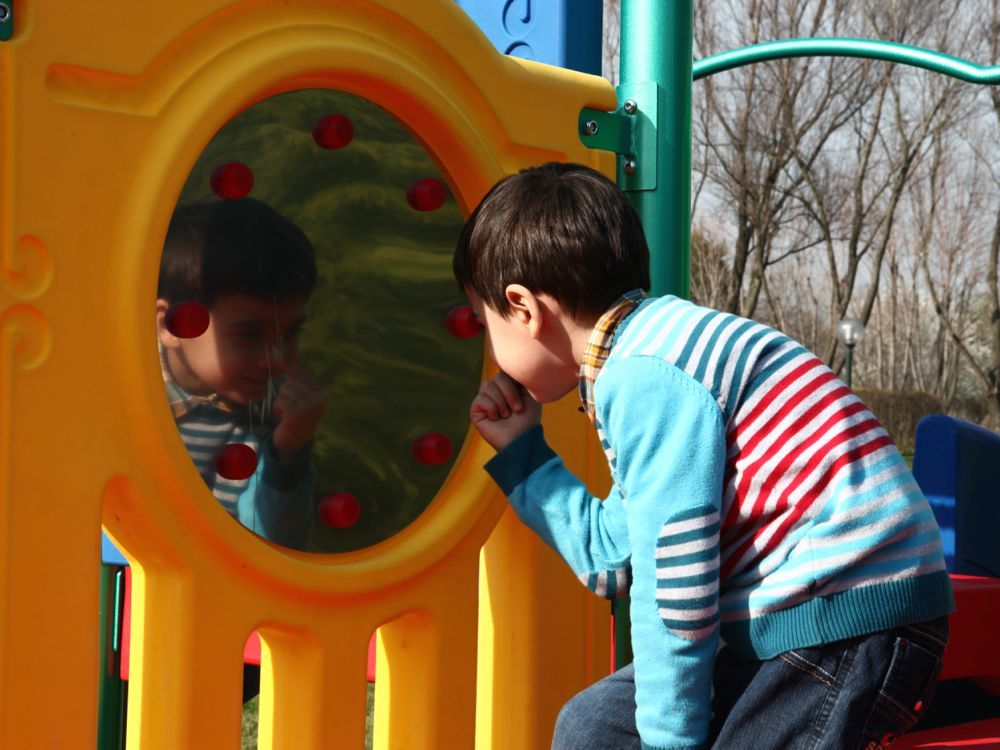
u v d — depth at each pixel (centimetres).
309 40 114
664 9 160
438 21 130
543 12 166
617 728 120
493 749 144
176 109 104
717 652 116
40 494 96
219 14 108
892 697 103
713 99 1706
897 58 287
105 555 193
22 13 95
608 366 110
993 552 233
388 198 125
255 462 110
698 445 104
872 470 106
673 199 160
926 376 1925
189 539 105
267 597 111
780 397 106
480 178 132
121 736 199
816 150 1723
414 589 126
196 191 108
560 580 147
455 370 132
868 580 104
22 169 95
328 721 116
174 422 103
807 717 102
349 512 118
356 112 122
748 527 106
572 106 150
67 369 97
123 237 101
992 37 1694
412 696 128
